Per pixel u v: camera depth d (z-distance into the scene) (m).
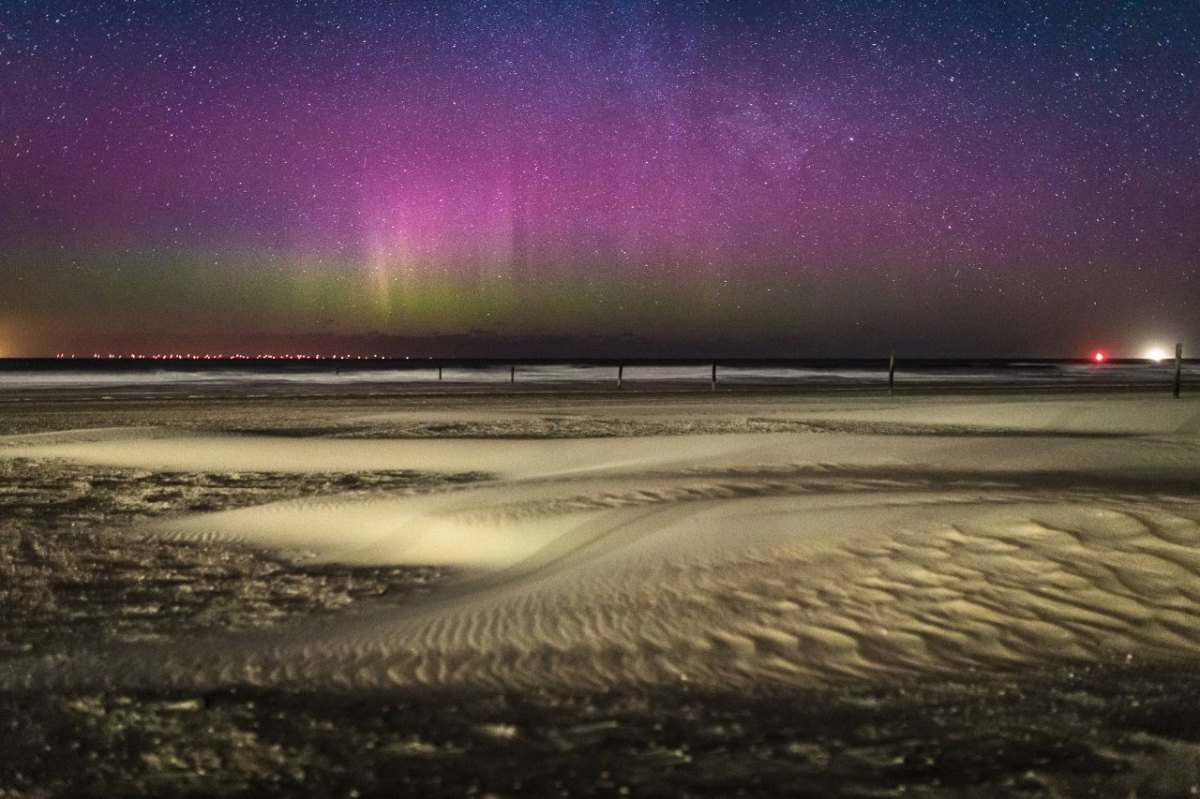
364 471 15.70
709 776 4.18
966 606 6.43
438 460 16.44
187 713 5.06
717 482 11.88
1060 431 21.70
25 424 24.58
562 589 7.07
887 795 3.98
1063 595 6.57
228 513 11.45
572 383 48.88
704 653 5.81
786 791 4.03
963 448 15.56
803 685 5.32
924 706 4.99
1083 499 9.19
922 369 94.38
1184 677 5.39
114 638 6.68
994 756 4.36
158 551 9.74
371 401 32.53
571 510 10.22
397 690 5.36
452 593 7.87
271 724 4.89
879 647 5.84
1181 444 16.17
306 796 4.05
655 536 8.38
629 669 5.60
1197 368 99.38
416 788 4.11
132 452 17.80
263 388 43.53
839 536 7.86
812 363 149.25
